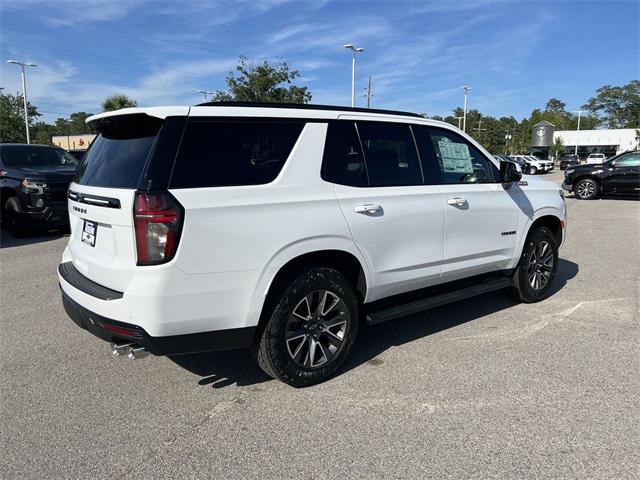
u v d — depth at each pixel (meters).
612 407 3.27
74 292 3.36
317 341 3.59
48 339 4.53
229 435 3.00
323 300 3.56
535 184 5.39
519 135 94.62
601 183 17.66
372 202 3.75
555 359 4.02
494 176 4.85
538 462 2.71
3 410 3.30
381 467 2.69
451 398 3.41
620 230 10.64
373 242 3.76
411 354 4.16
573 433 2.98
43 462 2.75
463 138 4.64
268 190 3.25
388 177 3.94
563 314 5.11
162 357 4.13
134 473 2.65
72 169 9.88
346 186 3.64
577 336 4.52
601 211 14.21
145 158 3.01
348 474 2.63
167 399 3.44
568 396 3.42
